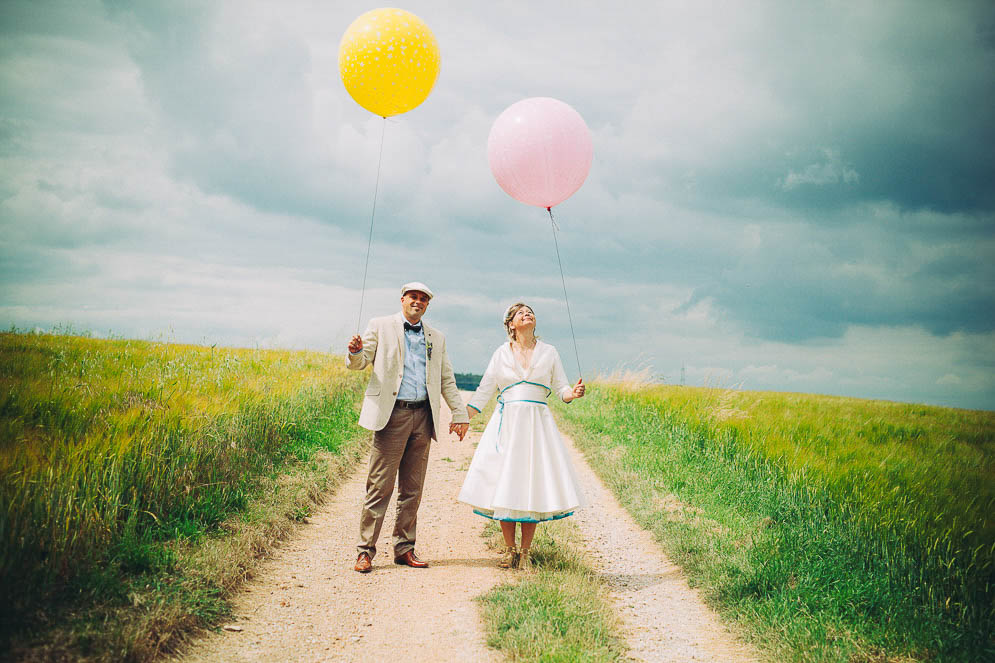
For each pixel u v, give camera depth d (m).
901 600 4.38
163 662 3.42
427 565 5.30
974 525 5.43
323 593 4.66
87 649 3.25
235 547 4.96
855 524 5.73
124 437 5.71
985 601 4.30
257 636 3.91
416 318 5.44
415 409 5.28
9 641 3.13
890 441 10.71
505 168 5.93
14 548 3.63
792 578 4.95
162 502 5.14
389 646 3.85
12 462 4.59
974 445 11.27
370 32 5.74
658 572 5.55
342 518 6.66
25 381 7.39
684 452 9.16
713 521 6.55
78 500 4.34
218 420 7.55
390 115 6.30
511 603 4.32
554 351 5.48
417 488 5.39
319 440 8.95
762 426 10.32
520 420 5.23
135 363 10.56
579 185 6.01
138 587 3.97
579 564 5.35
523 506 5.02
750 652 4.05
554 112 5.80
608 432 11.44
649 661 3.84
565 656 3.58
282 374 12.76
